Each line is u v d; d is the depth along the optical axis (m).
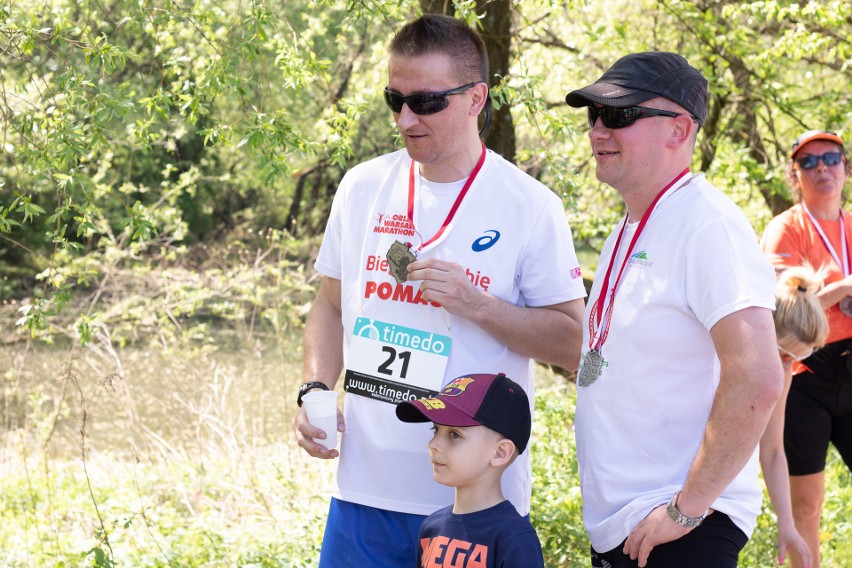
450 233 2.75
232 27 3.99
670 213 2.32
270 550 4.50
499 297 2.76
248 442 7.11
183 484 6.11
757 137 9.16
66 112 3.75
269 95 4.17
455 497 2.58
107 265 10.64
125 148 9.43
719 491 2.17
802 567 3.44
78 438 7.76
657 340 2.29
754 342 2.12
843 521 4.91
